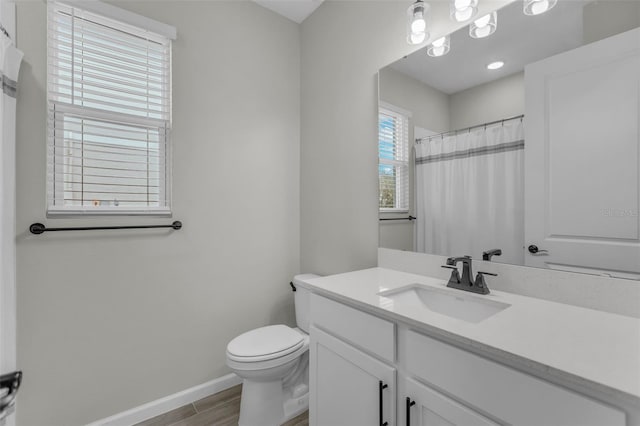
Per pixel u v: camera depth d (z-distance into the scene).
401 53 1.61
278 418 1.63
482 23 1.27
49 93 1.44
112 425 1.57
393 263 1.66
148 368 1.70
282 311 2.27
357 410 1.11
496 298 1.12
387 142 1.69
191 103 1.85
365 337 1.07
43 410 1.41
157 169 1.77
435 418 0.86
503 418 0.71
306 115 2.31
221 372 1.97
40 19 1.40
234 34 2.04
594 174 0.99
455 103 1.38
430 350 0.87
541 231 1.11
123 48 1.67
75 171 1.53
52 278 1.43
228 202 2.01
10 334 1.13
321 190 2.16
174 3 1.79
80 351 1.50
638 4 0.91
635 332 0.80
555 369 0.61
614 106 0.95
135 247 1.66
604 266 0.97
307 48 2.31
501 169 1.23
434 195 1.46
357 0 1.87
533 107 1.14
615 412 0.56
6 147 1.15
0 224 1.10
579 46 1.03
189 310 1.85
